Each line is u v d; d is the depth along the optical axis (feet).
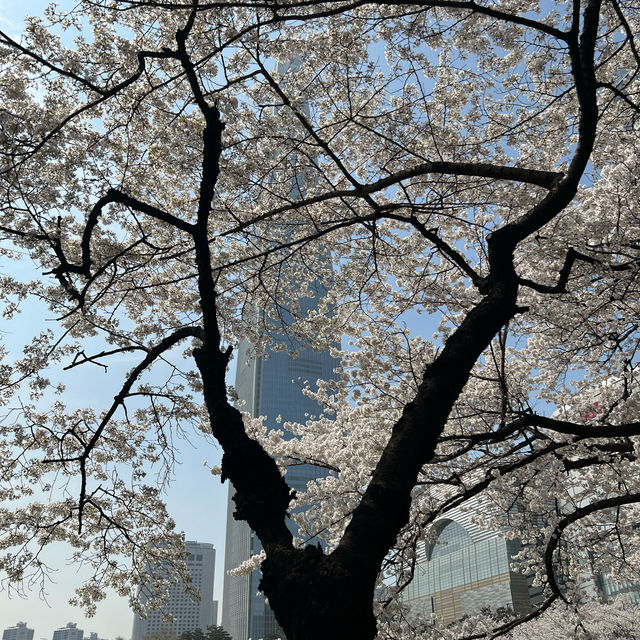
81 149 24.57
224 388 11.73
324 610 7.48
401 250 32.40
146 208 14.30
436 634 26.96
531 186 29.60
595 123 14.62
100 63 23.80
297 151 25.64
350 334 33.78
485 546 211.41
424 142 28.45
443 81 28.84
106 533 25.09
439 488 31.60
